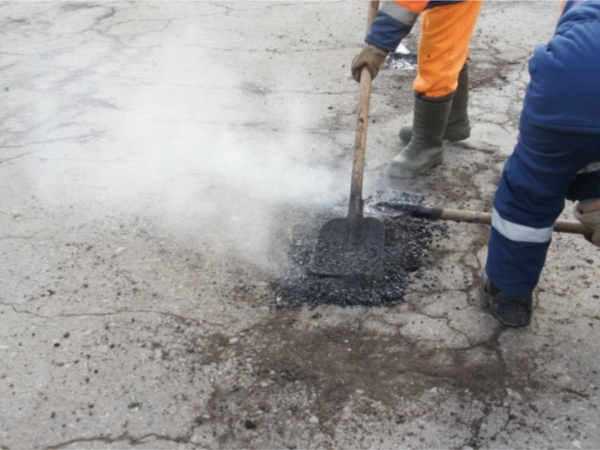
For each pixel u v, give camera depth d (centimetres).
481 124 418
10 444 207
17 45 538
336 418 217
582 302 267
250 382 230
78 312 262
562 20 204
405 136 388
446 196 343
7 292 273
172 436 210
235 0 656
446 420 216
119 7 629
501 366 236
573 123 189
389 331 253
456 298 270
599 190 216
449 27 315
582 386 228
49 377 231
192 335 251
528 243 227
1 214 325
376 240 276
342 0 657
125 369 235
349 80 482
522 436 210
